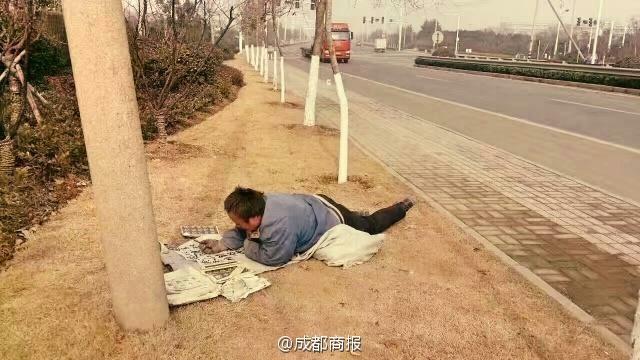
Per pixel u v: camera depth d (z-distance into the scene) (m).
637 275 4.25
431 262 4.25
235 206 3.65
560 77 25.34
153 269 2.96
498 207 5.93
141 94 9.06
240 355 2.94
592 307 3.71
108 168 2.72
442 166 7.88
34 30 6.16
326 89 19.91
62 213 4.95
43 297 3.39
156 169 6.59
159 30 11.12
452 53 68.00
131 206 2.81
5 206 4.73
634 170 8.05
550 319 3.46
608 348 3.16
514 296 3.74
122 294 2.96
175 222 4.88
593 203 6.20
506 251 4.67
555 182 7.13
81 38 2.52
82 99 2.63
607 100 18.08
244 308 3.40
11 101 6.18
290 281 3.79
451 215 5.50
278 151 8.09
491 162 8.25
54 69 11.89
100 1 2.50
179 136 8.81
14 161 5.56
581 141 10.28
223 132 9.41
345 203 5.70
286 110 12.98
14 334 3.00
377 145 9.29
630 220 5.62
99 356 2.85
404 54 73.12
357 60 47.34
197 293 3.45
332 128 10.70
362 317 3.38
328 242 4.08
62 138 6.50
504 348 3.11
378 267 4.11
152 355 2.86
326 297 3.60
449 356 3.02
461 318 3.41
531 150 9.36
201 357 2.89
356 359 2.96
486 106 15.77
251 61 31.81
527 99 17.97
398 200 5.93
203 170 6.69
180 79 11.79
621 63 42.25
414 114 13.75
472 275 4.05
